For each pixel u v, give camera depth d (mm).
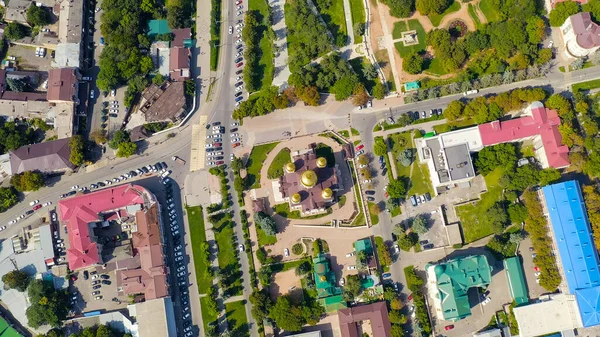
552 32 174375
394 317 159250
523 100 165625
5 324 169625
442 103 173500
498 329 157500
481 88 172875
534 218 160125
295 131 176500
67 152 175250
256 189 173750
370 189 170500
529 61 170000
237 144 176875
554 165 159500
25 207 177750
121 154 175000
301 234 170250
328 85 176125
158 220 168500
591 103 168125
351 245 168000
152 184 176375
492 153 164125
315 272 163875
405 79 176750
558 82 170875
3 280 169000
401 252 166375
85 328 167000
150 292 163375
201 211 173375
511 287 159250
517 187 163125
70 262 165375
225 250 170500
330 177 167125
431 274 158375
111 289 170375
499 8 174625
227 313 167125
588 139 160875
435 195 168375
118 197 170000
